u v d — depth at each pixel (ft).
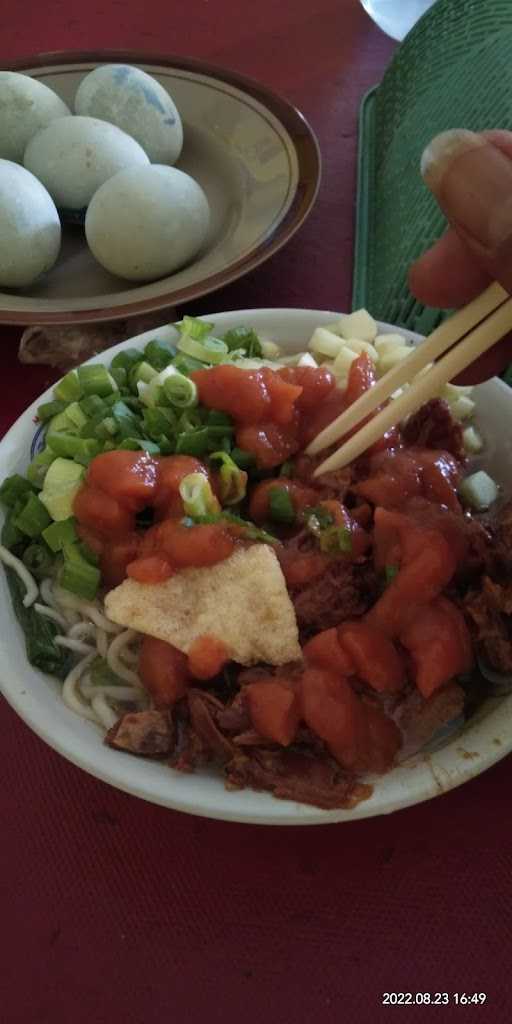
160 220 1.25
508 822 0.81
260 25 1.82
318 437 0.93
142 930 0.75
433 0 1.83
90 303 1.20
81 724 0.79
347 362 1.03
